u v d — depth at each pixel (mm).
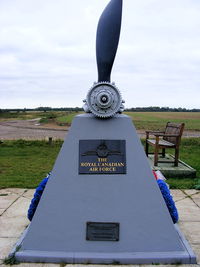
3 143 12453
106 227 3053
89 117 3152
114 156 3127
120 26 3158
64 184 3105
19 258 2961
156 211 3084
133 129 3152
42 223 3074
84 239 3053
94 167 3117
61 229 3064
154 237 3059
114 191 3096
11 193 5293
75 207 3086
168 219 3078
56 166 3119
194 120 37062
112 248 3039
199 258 3062
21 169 7520
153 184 3109
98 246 3041
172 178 6422
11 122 40375
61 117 46906
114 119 3150
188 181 6137
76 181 3105
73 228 3062
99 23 3207
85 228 3062
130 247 3043
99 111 3096
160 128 23609
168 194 3396
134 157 3131
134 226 3064
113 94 3090
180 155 9727
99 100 3062
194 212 4375
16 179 6332
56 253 3000
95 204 3086
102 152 3125
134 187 3104
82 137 3148
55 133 20500
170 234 3062
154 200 3094
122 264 2928
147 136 7938
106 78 3250
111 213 3076
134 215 3076
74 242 3049
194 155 9742
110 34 3150
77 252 3023
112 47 3170
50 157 9438
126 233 3057
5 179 6336
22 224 3893
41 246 3051
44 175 6773
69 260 2949
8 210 4414
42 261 2951
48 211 3084
